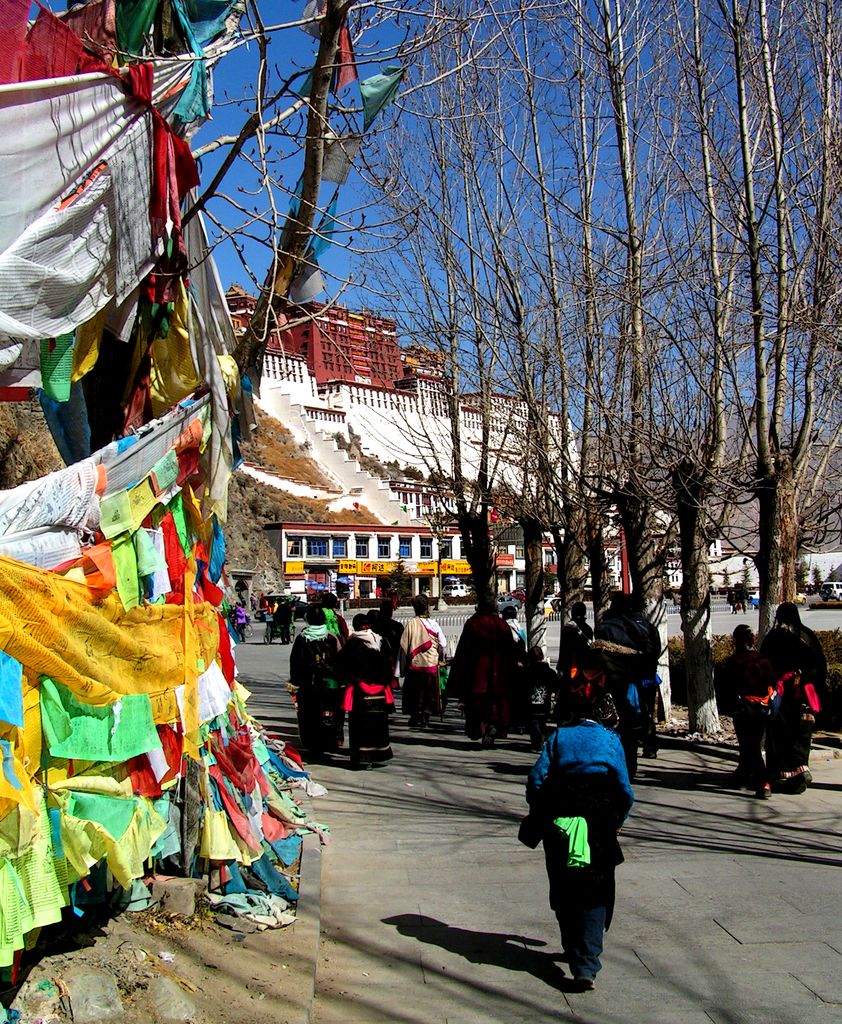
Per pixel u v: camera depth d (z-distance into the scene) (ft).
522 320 49.75
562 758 17.06
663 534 47.83
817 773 34.30
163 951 15.57
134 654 15.39
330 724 39.29
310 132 19.94
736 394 37.96
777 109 38.45
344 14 18.78
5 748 11.68
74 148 14.28
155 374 20.42
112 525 15.05
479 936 18.94
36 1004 12.76
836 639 58.44
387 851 24.99
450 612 213.46
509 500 58.44
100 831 14.01
